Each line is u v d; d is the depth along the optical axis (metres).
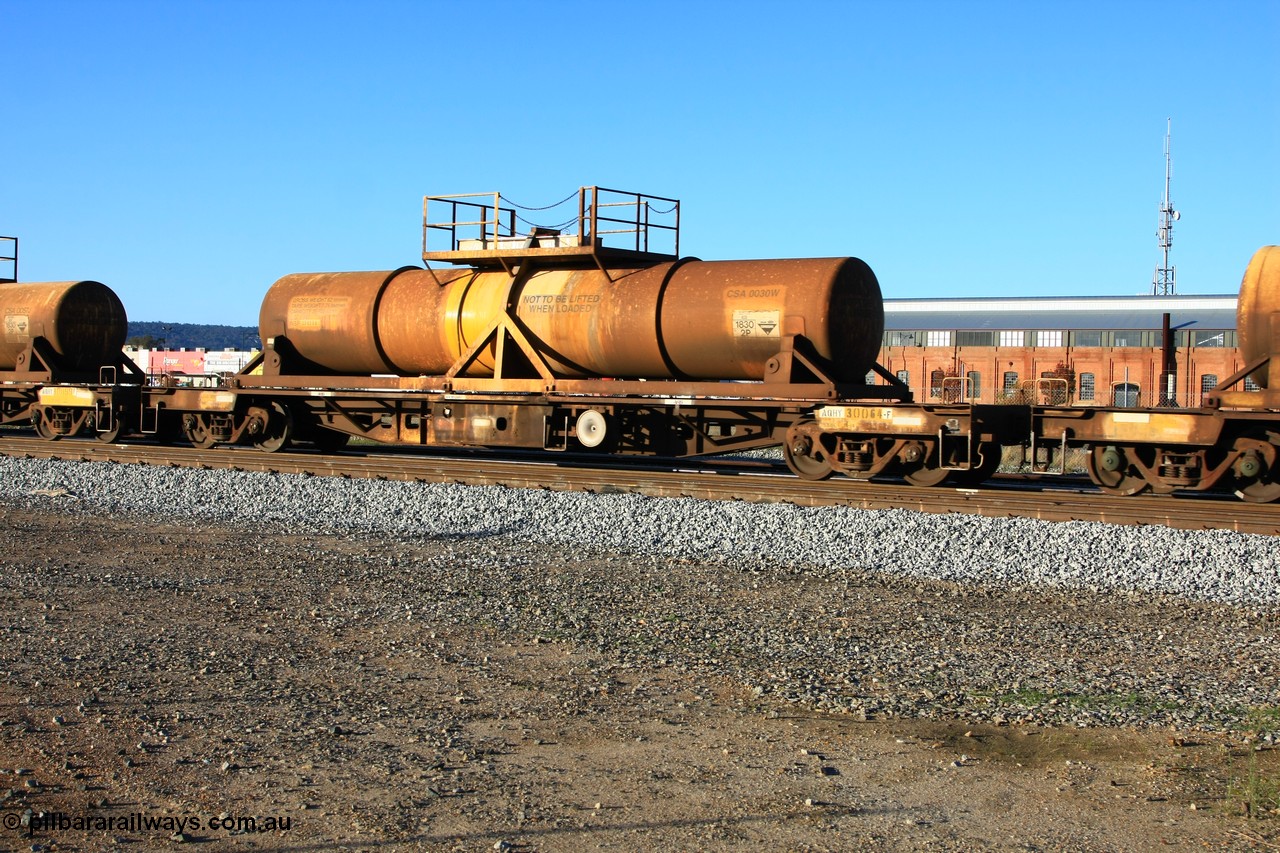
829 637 9.76
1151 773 6.56
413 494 18.12
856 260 19.17
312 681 8.43
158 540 14.80
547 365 21.50
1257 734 7.20
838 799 6.22
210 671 8.66
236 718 7.57
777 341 19.00
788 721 7.52
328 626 10.10
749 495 17.31
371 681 8.45
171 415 26.42
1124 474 17.47
